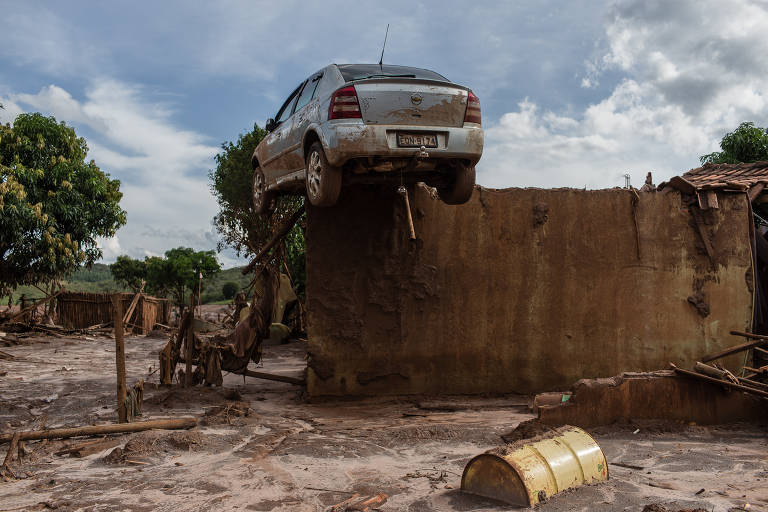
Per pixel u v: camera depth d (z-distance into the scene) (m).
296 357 16.66
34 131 24.41
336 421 7.80
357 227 9.72
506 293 10.06
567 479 4.57
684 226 10.39
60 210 23.97
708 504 4.20
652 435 6.57
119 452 5.76
